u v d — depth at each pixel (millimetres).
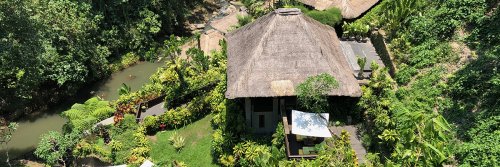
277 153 21375
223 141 24484
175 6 40688
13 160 26516
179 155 25656
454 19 27297
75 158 24516
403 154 17703
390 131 21062
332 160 19984
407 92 24000
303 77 23062
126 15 37562
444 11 28156
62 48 31859
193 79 30484
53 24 31094
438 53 25859
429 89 23625
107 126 27031
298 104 23906
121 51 38219
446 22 27250
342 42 29953
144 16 38250
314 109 22875
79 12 33875
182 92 29422
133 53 38094
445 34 27031
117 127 26891
